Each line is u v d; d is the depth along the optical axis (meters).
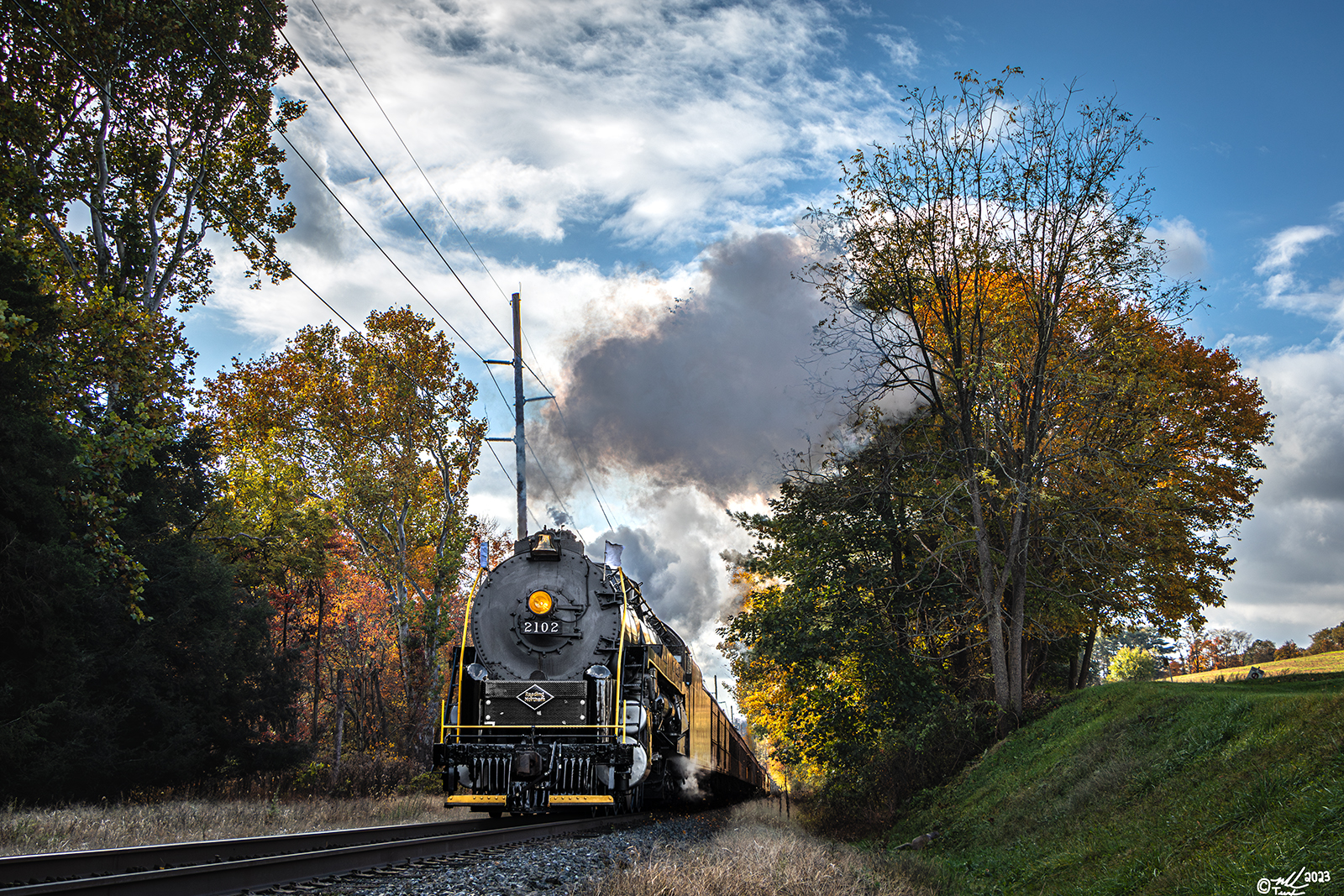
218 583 28.97
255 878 7.63
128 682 24.91
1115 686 18.20
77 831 11.49
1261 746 9.42
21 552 19.64
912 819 19.77
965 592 23.83
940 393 23.38
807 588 23.25
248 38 25.02
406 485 34.12
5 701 19.56
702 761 25.17
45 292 21.97
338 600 43.19
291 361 35.88
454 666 16.06
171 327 24.84
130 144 24.75
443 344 35.75
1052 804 13.77
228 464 36.47
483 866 9.22
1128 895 8.01
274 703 31.83
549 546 16.97
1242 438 29.62
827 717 22.45
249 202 26.95
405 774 30.17
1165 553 26.27
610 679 16.23
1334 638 81.81
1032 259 21.20
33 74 22.34
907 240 21.89
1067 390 21.38
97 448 21.56
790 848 11.61
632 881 7.93
